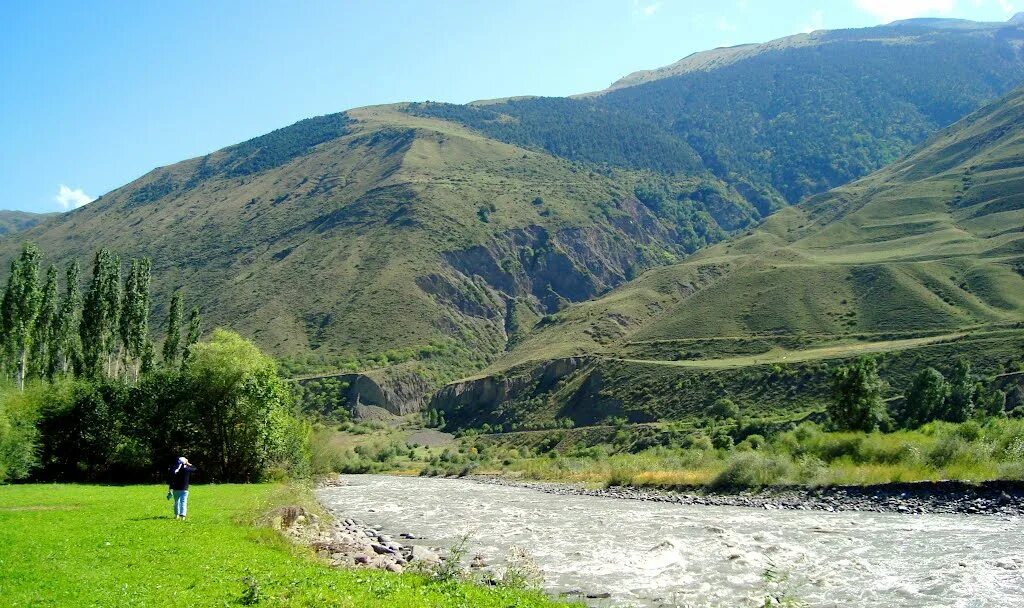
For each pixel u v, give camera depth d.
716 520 48.31
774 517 49.38
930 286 176.38
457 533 44.53
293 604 17.55
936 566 30.03
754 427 116.12
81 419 67.31
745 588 27.02
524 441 162.50
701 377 151.25
